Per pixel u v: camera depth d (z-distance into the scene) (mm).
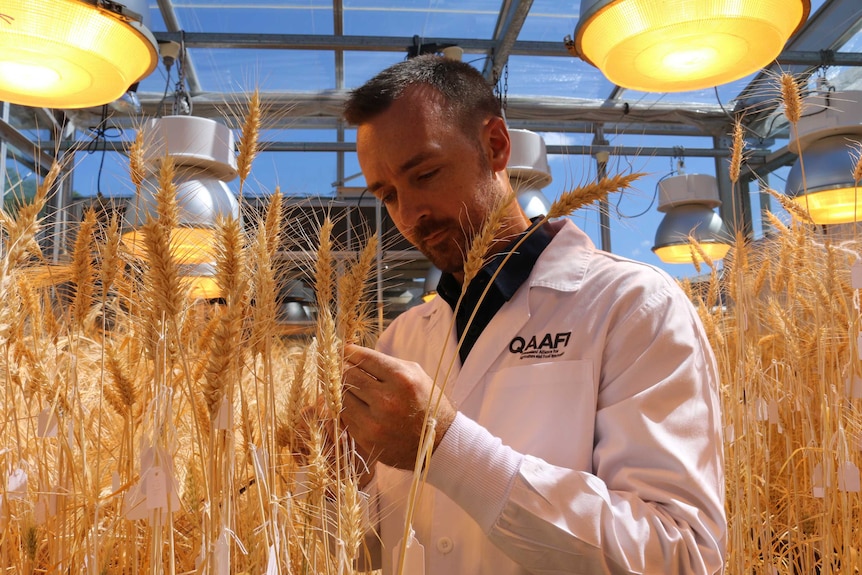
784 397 2129
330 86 7676
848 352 1980
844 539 1750
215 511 822
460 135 1292
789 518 2025
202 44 6629
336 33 7012
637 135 8492
